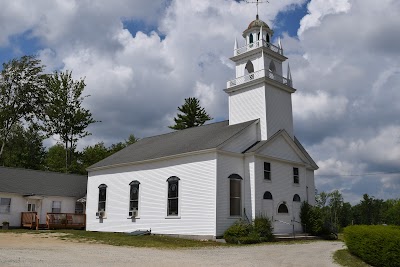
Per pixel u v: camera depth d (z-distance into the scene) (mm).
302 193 32562
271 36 34906
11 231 32125
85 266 13109
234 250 20234
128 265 13703
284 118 32969
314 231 30562
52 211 40469
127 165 33938
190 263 14680
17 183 39594
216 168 26953
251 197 28203
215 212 26266
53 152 75250
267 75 32125
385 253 14344
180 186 29016
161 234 29578
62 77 59875
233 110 33469
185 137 34531
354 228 17609
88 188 37688
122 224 33156
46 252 17234
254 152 28672
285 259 16562
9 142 61938
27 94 57875
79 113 60062
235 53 34500
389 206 102625
